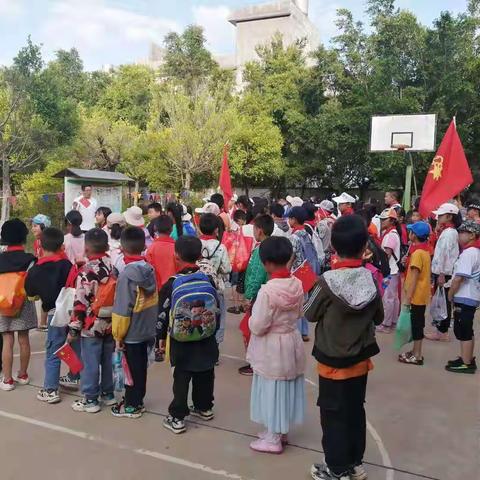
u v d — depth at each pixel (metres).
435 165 7.37
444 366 5.50
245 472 3.32
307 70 29.50
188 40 35.31
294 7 41.97
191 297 3.75
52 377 4.38
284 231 6.54
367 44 26.45
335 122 25.45
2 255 4.57
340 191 28.77
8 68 15.64
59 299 4.14
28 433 3.81
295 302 3.48
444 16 22.78
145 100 34.53
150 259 5.18
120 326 3.87
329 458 3.12
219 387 4.82
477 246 5.23
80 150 22.53
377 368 5.42
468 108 22.70
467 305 5.21
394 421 4.12
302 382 3.63
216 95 26.78
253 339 3.61
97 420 4.06
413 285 5.37
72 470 3.30
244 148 26.69
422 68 23.00
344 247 3.07
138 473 3.29
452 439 3.82
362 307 2.96
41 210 14.77
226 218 7.08
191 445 3.67
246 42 42.91
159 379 5.02
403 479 3.27
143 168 23.58
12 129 15.88
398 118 14.31
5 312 4.50
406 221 8.01
